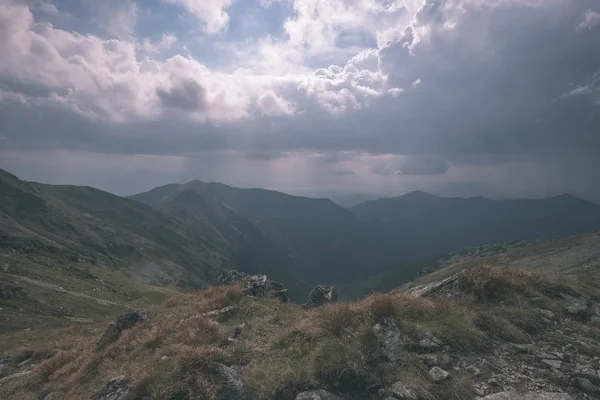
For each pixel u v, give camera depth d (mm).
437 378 8352
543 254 68562
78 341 24672
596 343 9805
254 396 8375
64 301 76938
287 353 9969
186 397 8391
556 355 9281
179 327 13312
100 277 123438
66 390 13508
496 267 13891
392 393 8070
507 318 10883
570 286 12969
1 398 16047
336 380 8672
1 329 55156
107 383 10055
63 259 137375
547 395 7797
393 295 11789
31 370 19344
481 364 8945
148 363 10320
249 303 15109
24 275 90312
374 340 9555
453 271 110000
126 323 17641
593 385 8102
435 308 11273
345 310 11086
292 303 18203
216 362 9430
